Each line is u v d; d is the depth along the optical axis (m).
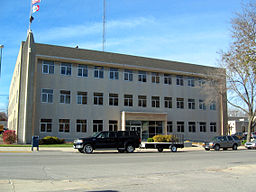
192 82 46.25
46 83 34.78
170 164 15.62
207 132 46.47
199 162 16.80
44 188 8.67
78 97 36.62
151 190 8.55
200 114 46.16
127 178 10.76
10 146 27.97
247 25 24.41
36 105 33.84
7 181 9.50
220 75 39.03
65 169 12.83
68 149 26.36
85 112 36.78
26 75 32.84
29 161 15.74
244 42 23.08
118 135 24.52
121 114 39.00
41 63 34.81
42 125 33.91
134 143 25.03
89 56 37.66
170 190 8.58
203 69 46.94
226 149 32.22
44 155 20.39
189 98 45.47
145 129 40.50
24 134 31.53
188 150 29.70
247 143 33.84
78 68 37.16
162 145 27.06
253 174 12.12
